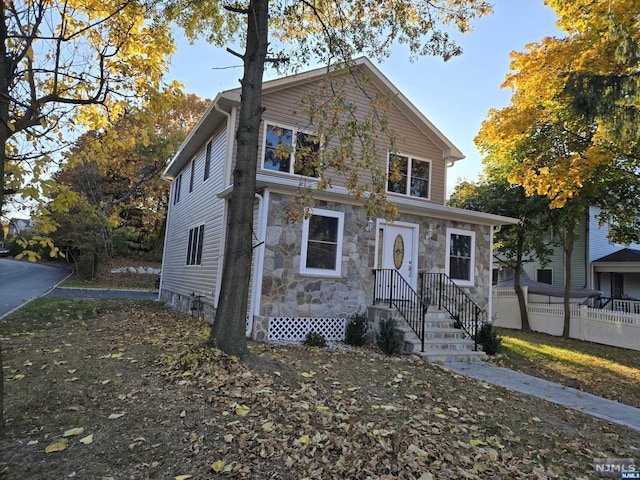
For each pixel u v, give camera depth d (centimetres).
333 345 840
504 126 1028
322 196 898
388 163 1212
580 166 888
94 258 2366
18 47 386
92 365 543
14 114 398
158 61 542
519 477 323
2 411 344
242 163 593
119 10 487
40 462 302
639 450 409
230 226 591
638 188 1193
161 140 2803
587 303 1688
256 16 614
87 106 516
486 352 895
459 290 990
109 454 316
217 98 993
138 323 978
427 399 513
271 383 486
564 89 817
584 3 801
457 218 1091
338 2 761
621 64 765
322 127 652
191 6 694
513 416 481
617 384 733
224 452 323
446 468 325
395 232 1019
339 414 415
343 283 923
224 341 562
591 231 1822
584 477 339
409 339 837
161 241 3109
